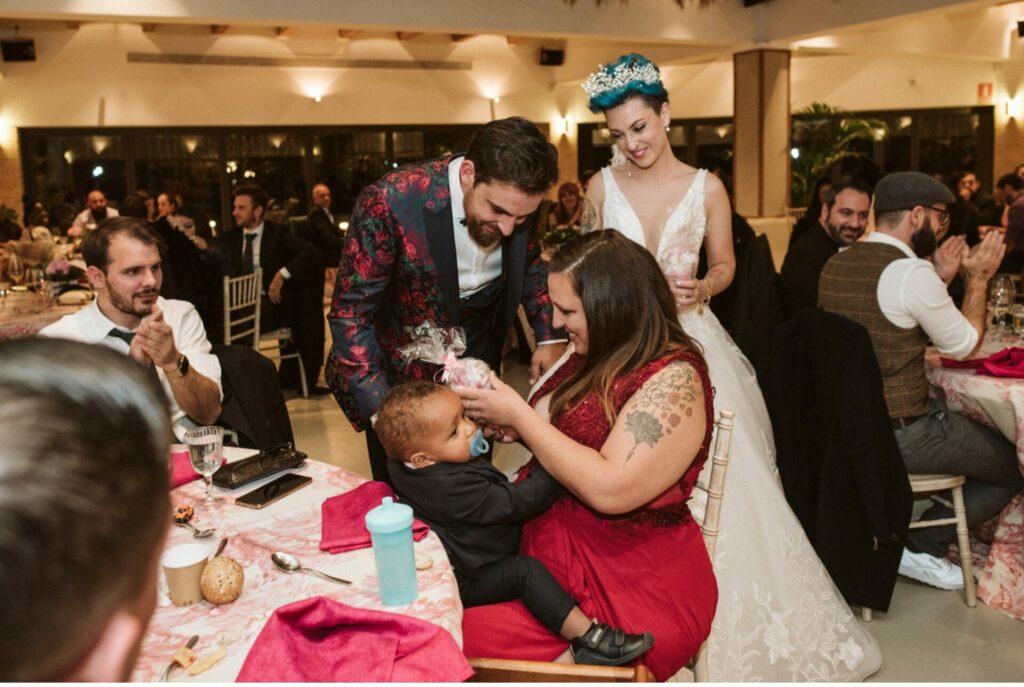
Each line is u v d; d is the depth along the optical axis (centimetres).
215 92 1170
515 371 672
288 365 634
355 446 501
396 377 230
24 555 39
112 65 1122
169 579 132
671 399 168
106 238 235
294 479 183
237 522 163
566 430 179
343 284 214
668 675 174
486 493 168
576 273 177
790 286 420
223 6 737
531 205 193
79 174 1138
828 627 249
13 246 602
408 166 218
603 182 297
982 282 295
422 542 153
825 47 1025
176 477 185
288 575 141
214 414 238
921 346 290
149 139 1155
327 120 1229
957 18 1102
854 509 283
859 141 1377
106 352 47
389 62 1247
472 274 227
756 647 238
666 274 271
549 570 175
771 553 246
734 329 360
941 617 294
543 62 1304
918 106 1364
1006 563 298
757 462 254
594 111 281
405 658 111
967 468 292
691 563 176
